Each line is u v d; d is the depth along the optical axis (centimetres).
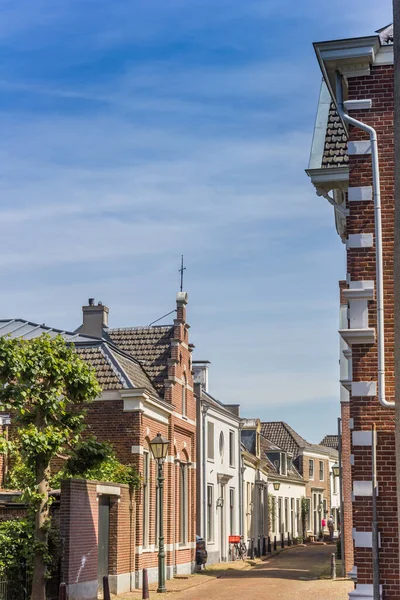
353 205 1628
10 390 2130
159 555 2731
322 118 1983
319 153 1944
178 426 3403
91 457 2394
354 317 1595
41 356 2180
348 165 1753
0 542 2106
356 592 1516
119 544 2650
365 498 1542
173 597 2555
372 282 1595
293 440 7600
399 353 1153
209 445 4131
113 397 2897
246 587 2917
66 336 3238
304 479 7425
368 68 1642
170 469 3256
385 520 1527
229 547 4428
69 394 2303
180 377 3459
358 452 1555
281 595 2611
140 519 2844
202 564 3731
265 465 5859
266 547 5672
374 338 1573
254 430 5569
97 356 3017
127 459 2856
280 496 6525
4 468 2728
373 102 1636
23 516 2397
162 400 3133
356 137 1641
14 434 2834
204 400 4009
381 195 1614
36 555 2092
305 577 3366
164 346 3481
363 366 1580
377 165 1603
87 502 2370
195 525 3644
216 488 4219
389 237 1600
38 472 2148
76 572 2256
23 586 2138
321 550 5994
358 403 1570
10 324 3466
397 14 1181
